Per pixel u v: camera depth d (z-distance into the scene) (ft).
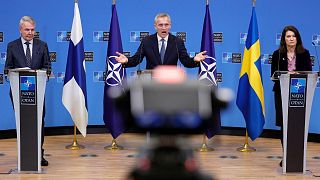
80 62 35.96
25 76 26.43
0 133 40.50
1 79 40.50
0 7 40.16
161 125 6.50
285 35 29.19
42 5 41.32
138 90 6.56
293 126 27.30
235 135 42.83
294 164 27.86
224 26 42.24
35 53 28.48
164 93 6.54
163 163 7.04
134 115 6.47
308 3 40.37
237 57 42.27
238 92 36.47
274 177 27.43
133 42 42.63
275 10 41.22
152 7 42.45
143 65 42.09
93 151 35.24
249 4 41.81
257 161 32.09
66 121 42.80
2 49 40.32
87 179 26.73
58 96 42.37
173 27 42.42
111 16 39.81
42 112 27.27
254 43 35.27
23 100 26.73
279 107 29.63
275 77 26.94
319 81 39.83
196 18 42.45
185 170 7.00
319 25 40.19
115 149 35.99
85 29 42.32
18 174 27.43
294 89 26.78
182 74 6.82
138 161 7.19
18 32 40.63
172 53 30.01
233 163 31.40
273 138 41.78
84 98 36.22
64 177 27.04
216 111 6.59
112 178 27.02
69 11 41.91
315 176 27.66
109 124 36.42
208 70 35.14
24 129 27.22
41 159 29.19
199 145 7.93
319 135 39.91
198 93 6.55
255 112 35.45
